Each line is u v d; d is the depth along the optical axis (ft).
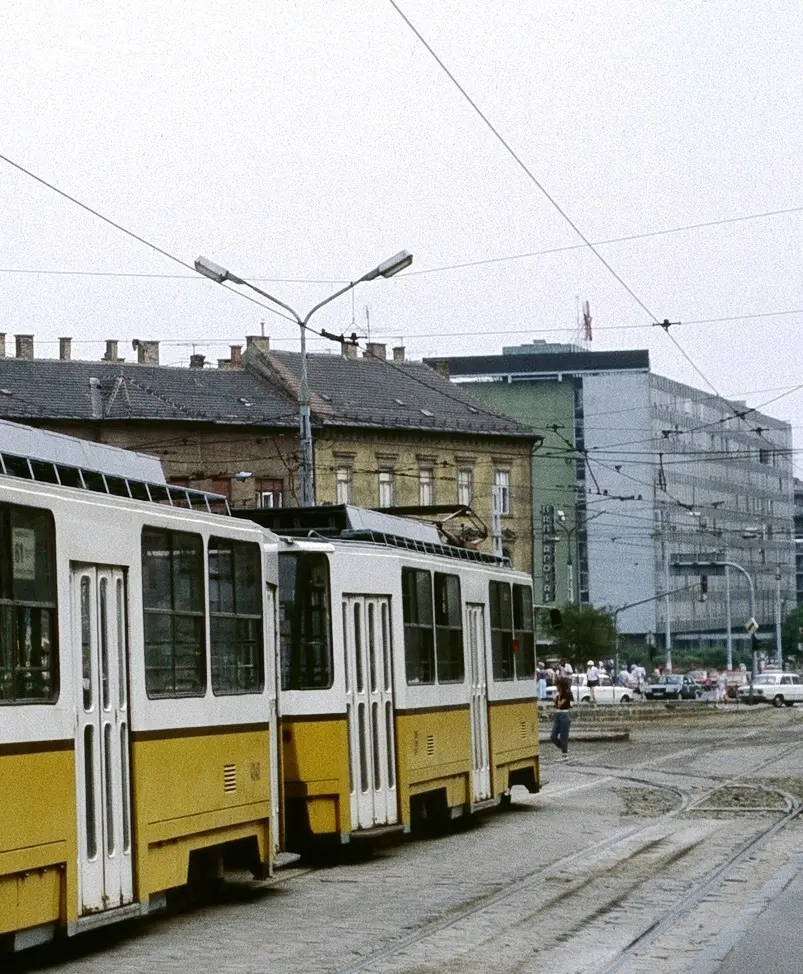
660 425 432.66
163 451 220.64
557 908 47.16
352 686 59.11
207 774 45.29
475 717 73.46
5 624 34.71
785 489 539.70
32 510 36.19
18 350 233.55
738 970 35.19
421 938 42.09
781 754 125.29
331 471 237.45
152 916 46.75
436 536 77.10
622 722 191.52
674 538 433.48
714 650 422.82
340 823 57.26
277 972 37.04
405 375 261.24
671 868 56.29
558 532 309.83
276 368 241.55
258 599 50.70
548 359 444.96
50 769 36.24
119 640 40.60
